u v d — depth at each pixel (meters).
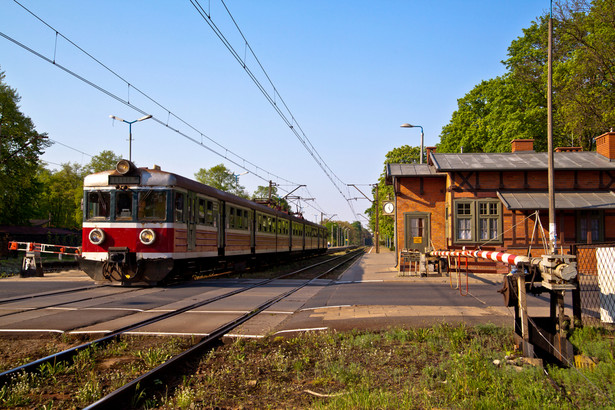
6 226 51.72
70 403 4.99
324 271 24.28
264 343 7.63
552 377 5.60
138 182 15.15
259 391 5.47
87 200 15.38
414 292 13.73
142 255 14.88
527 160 21.44
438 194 21.83
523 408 4.57
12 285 15.86
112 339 7.70
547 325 6.58
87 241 15.20
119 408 4.85
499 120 37.00
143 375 5.47
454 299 12.08
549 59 17.34
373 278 18.73
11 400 4.90
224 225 20.03
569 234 19.95
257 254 25.33
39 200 70.25
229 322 9.15
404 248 21.86
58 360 6.41
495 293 13.28
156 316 9.70
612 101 27.59
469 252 11.70
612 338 7.12
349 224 179.25
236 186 77.56
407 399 4.86
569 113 28.69
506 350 6.66
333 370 6.01
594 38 27.12
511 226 20.27
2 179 46.81
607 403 4.66
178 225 15.47
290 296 13.36
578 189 20.42
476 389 5.08
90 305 11.18
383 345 7.32
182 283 16.62
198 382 5.76
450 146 41.91
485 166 20.52
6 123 46.84
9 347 7.38
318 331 8.30
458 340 7.23
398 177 21.98
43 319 9.30
